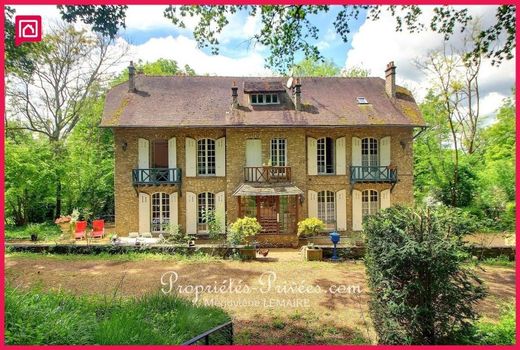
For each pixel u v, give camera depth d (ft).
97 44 84.89
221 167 64.49
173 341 17.33
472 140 91.40
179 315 21.43
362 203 65.92
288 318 27.63
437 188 79.71
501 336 20.61
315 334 24.73
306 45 34.24
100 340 15.38
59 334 14.38
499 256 47.14
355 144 65.72
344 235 64.59
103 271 40.04
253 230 51.93
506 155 85.46
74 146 88.17
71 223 63.52
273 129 64.18
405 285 20.40
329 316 28.09
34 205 82.38
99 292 32.35
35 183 76.13
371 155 66.74
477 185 77.56
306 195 64.85
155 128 62.23
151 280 36.91
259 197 63.87
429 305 20.13
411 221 20.75
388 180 64.44
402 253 19.51
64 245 49.14
